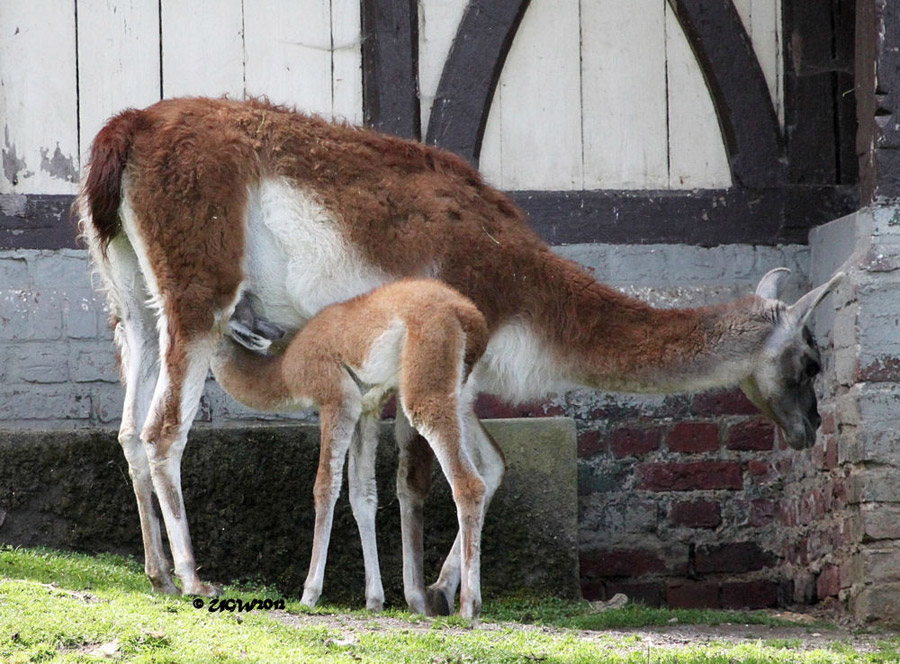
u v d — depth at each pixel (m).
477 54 23.83
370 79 23.73
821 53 24.38
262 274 18.64
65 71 23.41
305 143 18.81
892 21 20.95
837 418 21.55
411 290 17.20
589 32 24.33
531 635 16.09
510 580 21.14
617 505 23.84
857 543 20.50
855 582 20.58
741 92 24.19
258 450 21.16
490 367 19.00
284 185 18.52
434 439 16.92
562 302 18.84
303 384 17.48
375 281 18.73
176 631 14.47
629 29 24.38
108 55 23.53
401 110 23.69
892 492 20.23
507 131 24.14
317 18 23.89
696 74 24.31
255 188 18.42
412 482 18.66
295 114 19.12
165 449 17.55
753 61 24.19
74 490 20.86
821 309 22.77
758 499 24.09
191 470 20.98
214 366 18.31
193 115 18.30
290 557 21.03
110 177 17.75
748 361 18.73
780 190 24.27
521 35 24.22
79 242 23.27
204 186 17.84
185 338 17.72
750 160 24.23
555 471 21.41
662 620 19.12
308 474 21.20
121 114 18.23
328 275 18.64
